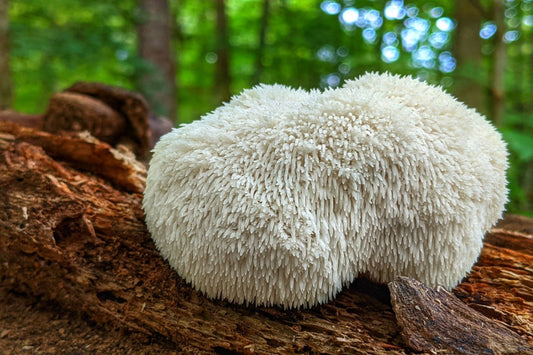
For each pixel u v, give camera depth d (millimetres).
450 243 163
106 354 182
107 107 318
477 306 179
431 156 155
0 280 213
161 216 164
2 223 200
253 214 145
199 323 178
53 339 189
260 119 161
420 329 154
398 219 159
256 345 168
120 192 242
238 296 167
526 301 187
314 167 152
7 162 222
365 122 155
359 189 153
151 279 192
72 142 245
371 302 186
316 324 171
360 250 164
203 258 157
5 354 179
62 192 213
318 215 152
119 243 203
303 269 152
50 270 201
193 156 157
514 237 239
